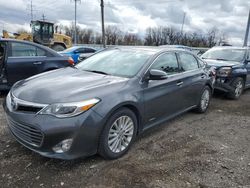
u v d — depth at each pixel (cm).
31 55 635
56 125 283
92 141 304
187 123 500
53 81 349
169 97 425
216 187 289
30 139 299
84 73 394
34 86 335
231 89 703
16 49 611
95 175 301
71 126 286
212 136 440
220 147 394
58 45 2202
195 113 567
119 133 339
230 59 777
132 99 345
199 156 359
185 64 490
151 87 383
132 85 358
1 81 591
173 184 291
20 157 329
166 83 416
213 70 598
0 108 521
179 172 315
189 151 374
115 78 365
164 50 443
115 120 328
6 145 359
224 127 491
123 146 350
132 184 287
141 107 364
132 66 395
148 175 305
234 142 418
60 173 301
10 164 313
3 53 598
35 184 279
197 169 324
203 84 537
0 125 429
